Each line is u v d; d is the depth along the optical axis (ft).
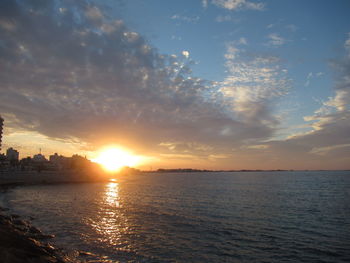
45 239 84.33
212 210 149.18
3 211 138.21
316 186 340.39
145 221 116.37
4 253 48.65
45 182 432.66
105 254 71.46
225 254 73.46
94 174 585.22
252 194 241.96
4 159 556.51
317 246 81.00
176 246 80.12
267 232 98.02
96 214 133.08
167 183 470.80
